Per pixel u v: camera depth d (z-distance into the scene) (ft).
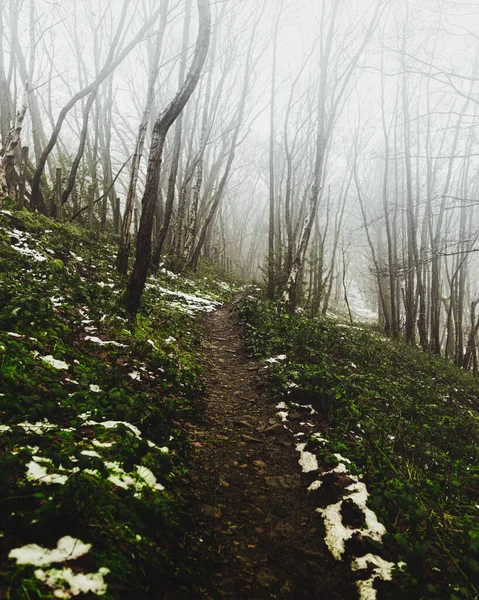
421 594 7.59
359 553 9.07
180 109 21.33
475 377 40.24
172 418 13.71
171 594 7.11
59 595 5.81
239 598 7.63
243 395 18.47
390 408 19.69
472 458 17.17
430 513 10.88
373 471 12.10
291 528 9.95
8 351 12.03
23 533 6.60
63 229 34.22
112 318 19.95
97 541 7.02
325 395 17.28
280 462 13.05
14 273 20.07
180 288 41.11
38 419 9.56
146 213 21.94
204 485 11.01
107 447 9.95
